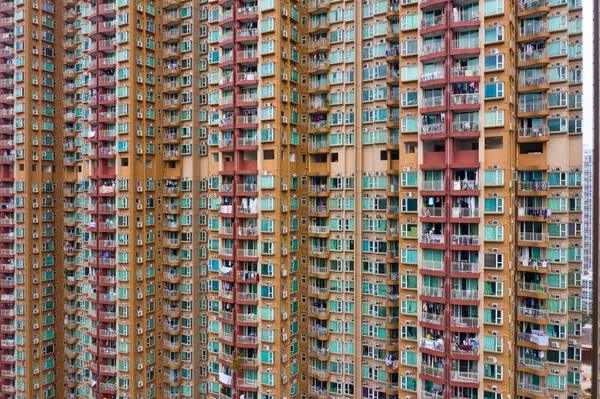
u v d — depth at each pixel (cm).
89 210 5662
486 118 3594
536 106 3794
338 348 4562
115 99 5441
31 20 6316
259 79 4522
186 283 5478
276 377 4425
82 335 6188
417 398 3816
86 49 5819
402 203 3934
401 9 3909
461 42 3662
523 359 3866
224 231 4797
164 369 5603
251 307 4631
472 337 3656
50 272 6475
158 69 5591
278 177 4450
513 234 3731
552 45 3781
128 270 5328
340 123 4584
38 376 6253
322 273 4600
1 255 6344
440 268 3741
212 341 5097
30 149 6291
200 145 5484
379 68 4372
